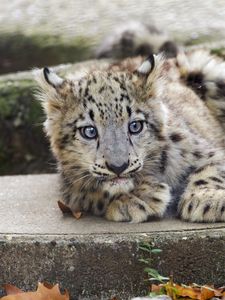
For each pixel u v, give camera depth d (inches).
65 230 295.3
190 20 512.1
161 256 287.0
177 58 378.9
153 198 303.6
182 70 372.5
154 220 302.8
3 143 462.9
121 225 298.7
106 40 477.4
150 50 446.0
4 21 555.8
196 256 287.6
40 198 339.0
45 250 288.7
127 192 303.4
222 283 289.4
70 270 289.1
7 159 463.8
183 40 490.9
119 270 288.0
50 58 534.6
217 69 371.9
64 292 289.7
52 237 289.7
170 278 281.4
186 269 288.2
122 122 296.7
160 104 307.9
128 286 288.7
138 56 419.5
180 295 276.1
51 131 312.0
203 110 354.3
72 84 308.7
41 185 360.5
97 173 297.3
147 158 305.6
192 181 312.7
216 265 288.5
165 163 314.0
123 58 461.1
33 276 290.5
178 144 318.7
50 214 315.6
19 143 462.3
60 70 451.8
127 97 299.6
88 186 309.6
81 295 289.7
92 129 298.7
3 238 291.3
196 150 323.6
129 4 551.8
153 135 304.7
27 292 281.3
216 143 343.9
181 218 302.8
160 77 308.8
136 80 303.4
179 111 335.3
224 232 288.8
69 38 535.5
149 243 286.0
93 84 302.7
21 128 460.4
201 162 322.7
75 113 303.0
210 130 348.8
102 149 294.8
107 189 303.4
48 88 310.5
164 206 303.0
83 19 549.6
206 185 307.7
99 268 288.2
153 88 305.0
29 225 302.4
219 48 452.8
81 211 315.9
